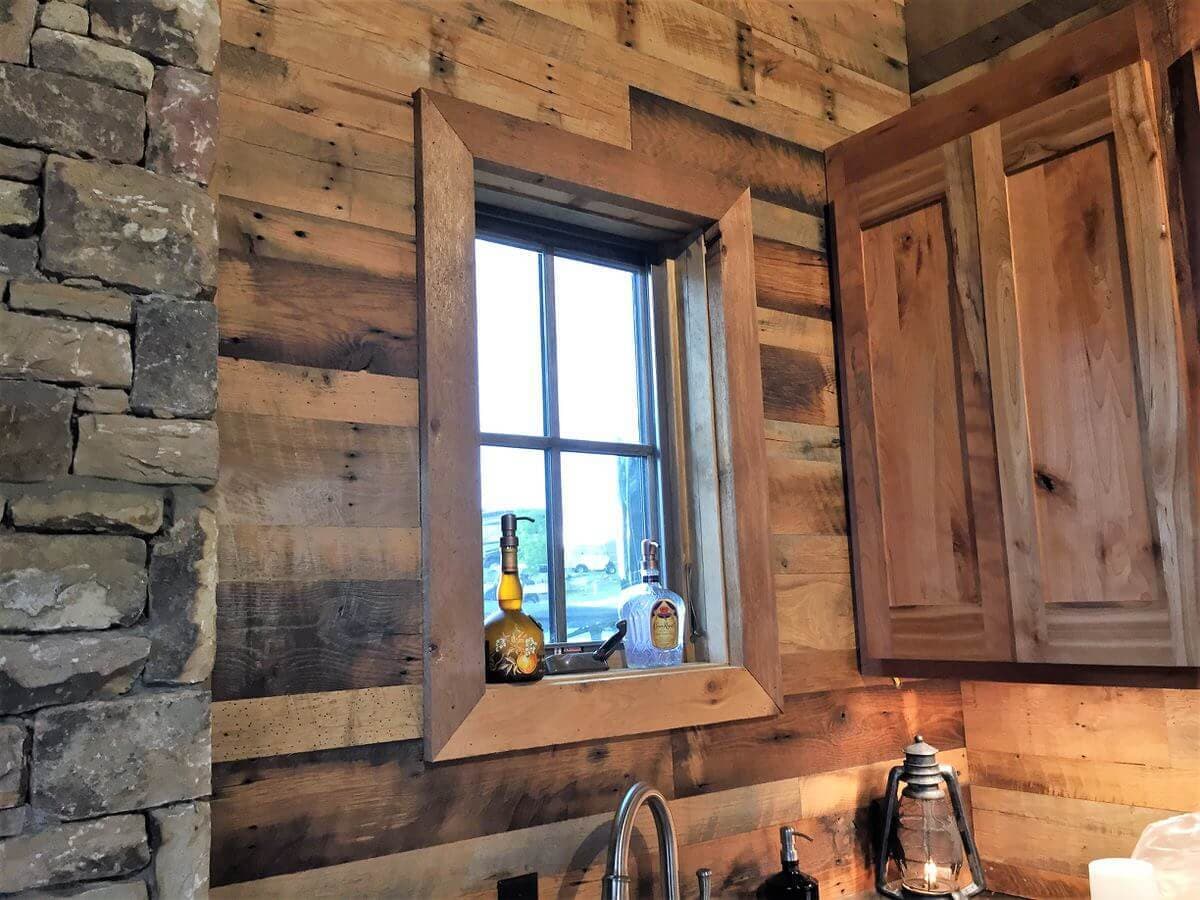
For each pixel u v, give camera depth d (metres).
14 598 0.90
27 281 0.93
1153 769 1.87
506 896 1.42
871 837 1.94
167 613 0.97
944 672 1.83
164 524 0.98
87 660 0.92
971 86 1.85
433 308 1.45
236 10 1.36
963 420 1.81
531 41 1.66
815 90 2.11
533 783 1.47
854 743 1.94
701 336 1.87
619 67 1.78
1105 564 1.61
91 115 0.98
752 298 1.87
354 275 1.41
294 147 1.38
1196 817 1.63
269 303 1.33
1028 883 2.04
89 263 0.96
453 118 1.51
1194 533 1.51
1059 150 1.70
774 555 1.87
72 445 0.94
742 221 1.88
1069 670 1.66
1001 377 1.76
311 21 1.42
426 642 1.38
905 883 1.88
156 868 0.93
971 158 1.82
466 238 1.50
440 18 1.56
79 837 0.89
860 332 1.99
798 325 1.99
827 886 1.85
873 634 1.93
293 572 1.29
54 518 0.92
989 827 2.11
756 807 1.76
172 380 1.00
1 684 0.88
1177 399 1.54
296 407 1.33
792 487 1.92
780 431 1.92
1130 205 1.61
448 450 1.43
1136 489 1.58
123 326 0.98
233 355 1.29
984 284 1.79
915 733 2.06
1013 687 2.09
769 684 1.77
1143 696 1.90
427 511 1.40
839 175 2.06
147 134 1.02
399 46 1.50
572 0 1.73
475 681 1.41
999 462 1.75
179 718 0.96
